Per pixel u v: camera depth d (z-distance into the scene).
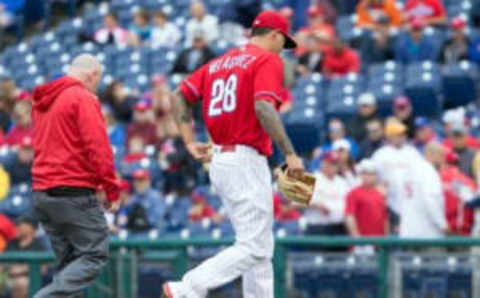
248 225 31.48
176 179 56.41
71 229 32.47
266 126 30.67
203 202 53.47
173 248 41.47
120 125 59.91
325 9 67.50
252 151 31.48
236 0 69.50
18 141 59.59
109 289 41.72
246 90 31.33
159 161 56.97
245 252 31.42
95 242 32.47
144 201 52.59
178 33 68.81
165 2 72.31
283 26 31.78
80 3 77.38
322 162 50.38
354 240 40.81
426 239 40.53
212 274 31.42
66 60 70.12
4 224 47.06
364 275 40.88
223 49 64.94
